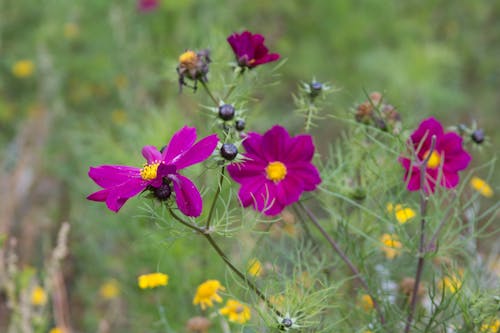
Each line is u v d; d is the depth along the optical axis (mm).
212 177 1311
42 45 2264
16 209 1776
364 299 1118
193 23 2102
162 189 917
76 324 1567
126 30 2174
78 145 1814
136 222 1419
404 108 1146
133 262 1420
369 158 1091
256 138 1002
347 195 1095
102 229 1571
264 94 1879
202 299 1134
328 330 1034
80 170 1764
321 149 1961
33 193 1841
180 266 1336
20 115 2246
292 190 999
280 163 1003
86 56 2320
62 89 2289
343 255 1054
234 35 1057
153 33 2133
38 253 1663
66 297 1569
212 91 1132
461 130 1066
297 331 985
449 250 1019
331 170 1114
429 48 2354
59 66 2295
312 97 1067
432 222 1032
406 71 2234
